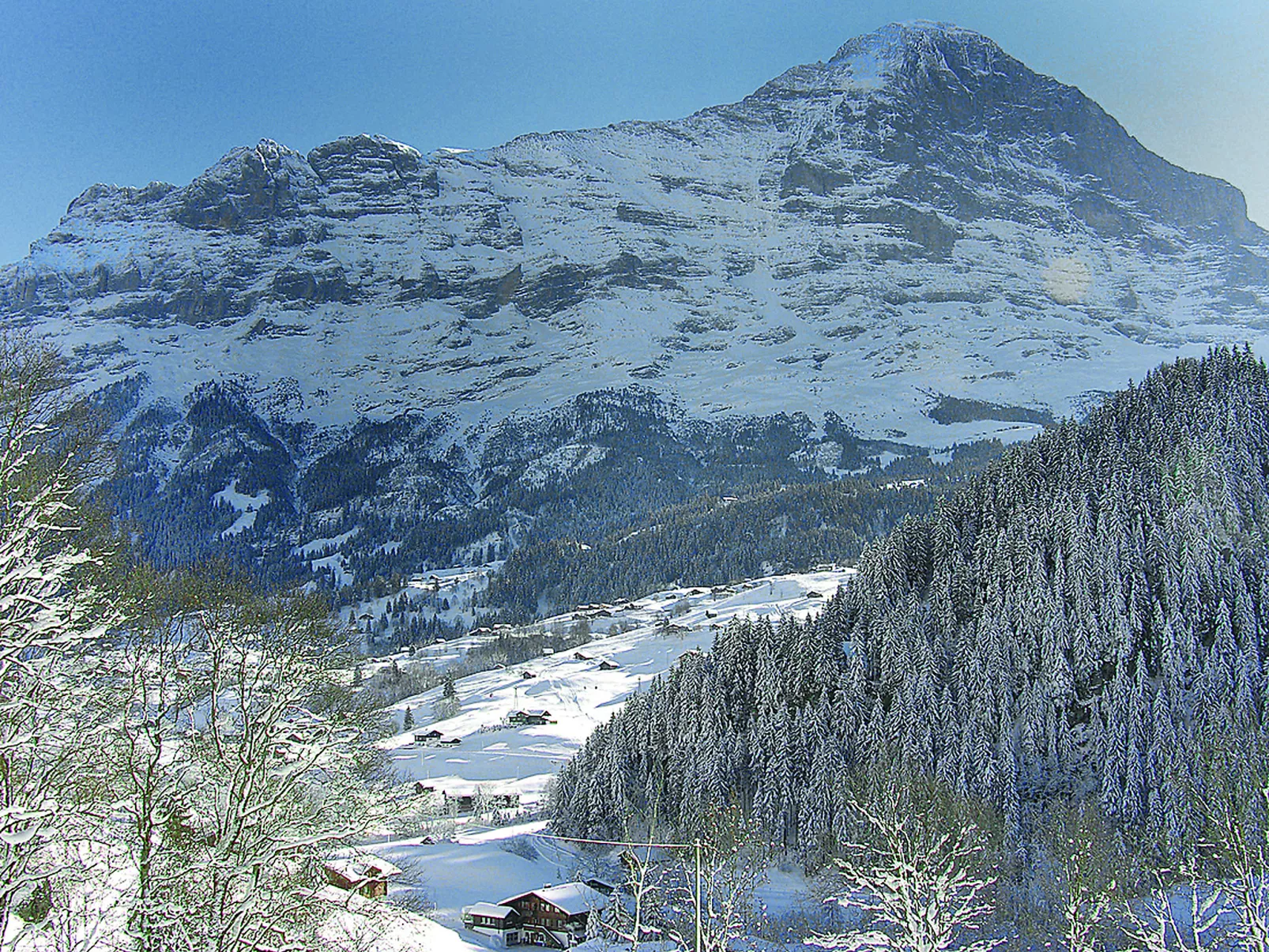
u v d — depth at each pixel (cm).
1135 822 8031
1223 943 4597
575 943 6912
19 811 1927
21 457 2391
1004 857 7338
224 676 2786
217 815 2488
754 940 6091
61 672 2261
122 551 3356
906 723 8938
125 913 2170
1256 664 8781
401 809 2983
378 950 3744
